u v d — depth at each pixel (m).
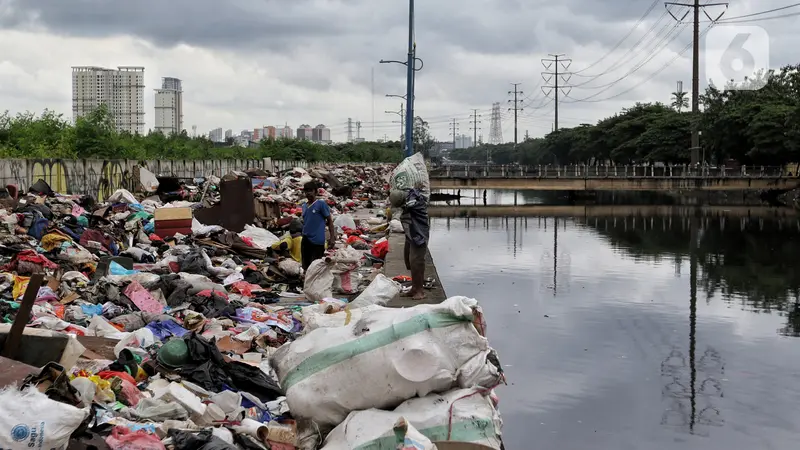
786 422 11.58
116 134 34.41
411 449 4.76
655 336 16.92
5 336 5.71
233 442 5.45
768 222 46.53
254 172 35.88
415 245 11.12
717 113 69.38
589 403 12.15
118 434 5.02
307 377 5.53
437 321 5.45
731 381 13.77
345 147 114.75
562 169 67.94
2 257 11.41
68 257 11.95
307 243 13.35
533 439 10.62
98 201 24.02
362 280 12.94
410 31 31.92
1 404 4.32
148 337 7.72
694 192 73.38
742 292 23.20
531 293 21.47
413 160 11.58
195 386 6.44
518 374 13.65
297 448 5.50
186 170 34.56
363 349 5.38
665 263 29.09
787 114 61.09
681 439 10.65
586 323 17.91
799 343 16.52
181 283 10.45
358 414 5.27
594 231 40.47
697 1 67.06
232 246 15.61
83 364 6.59
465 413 5.21
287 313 10.57
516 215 50.88
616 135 97.50
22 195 16.66
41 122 30.45
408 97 31.94
